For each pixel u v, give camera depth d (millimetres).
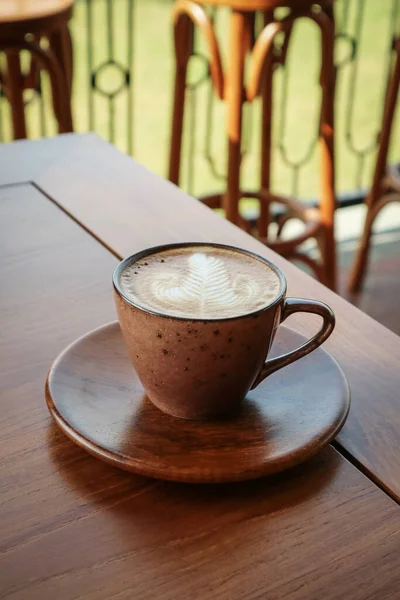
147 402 448
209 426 427
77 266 609
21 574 345
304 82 4055
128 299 412
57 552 357
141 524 374
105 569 349
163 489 396
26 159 811
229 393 424
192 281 444
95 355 487
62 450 420
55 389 448
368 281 1935
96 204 715
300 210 1609
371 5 5207
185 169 2977
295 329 538
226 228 682
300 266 1975
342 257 2070
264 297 429
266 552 359
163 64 4137
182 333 398
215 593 337
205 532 370
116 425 425
